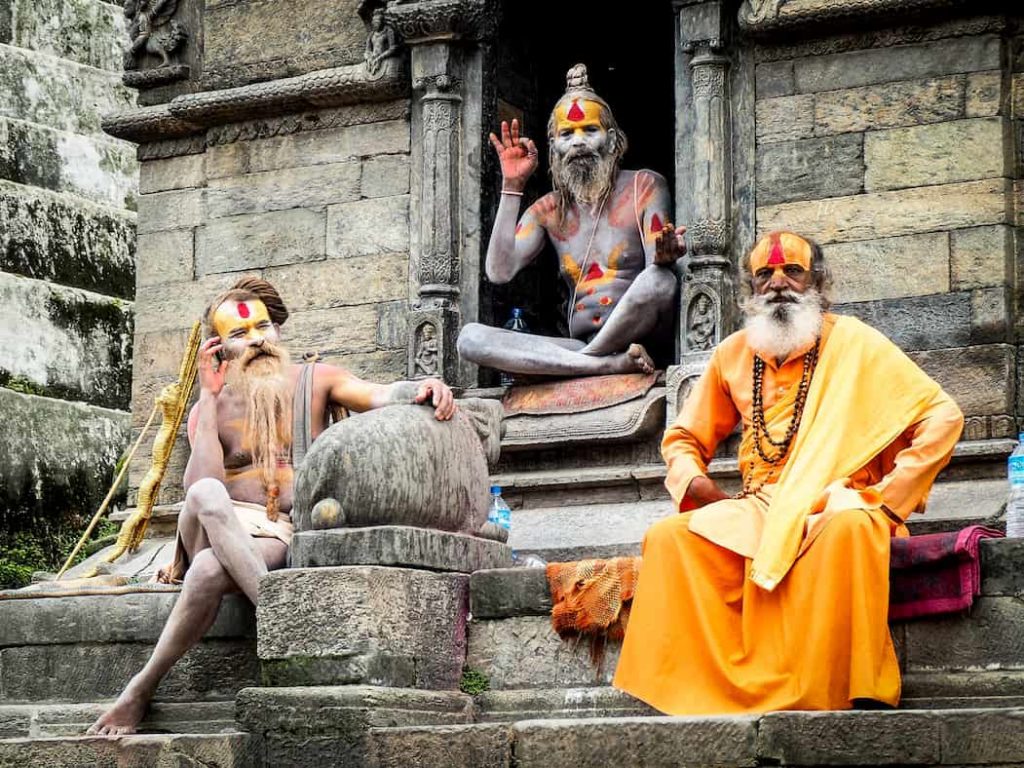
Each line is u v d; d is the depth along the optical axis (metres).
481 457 10.40
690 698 9.29
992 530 9.31
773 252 10.02
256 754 9.47
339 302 13.88
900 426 9.63
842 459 9.59
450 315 13.45
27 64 18.14
